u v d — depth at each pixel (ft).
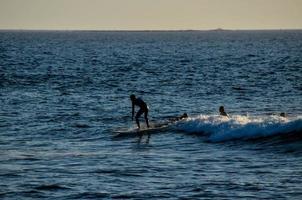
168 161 237.45
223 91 531.91
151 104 445.37
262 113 388.98
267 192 185.57
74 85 590.14
